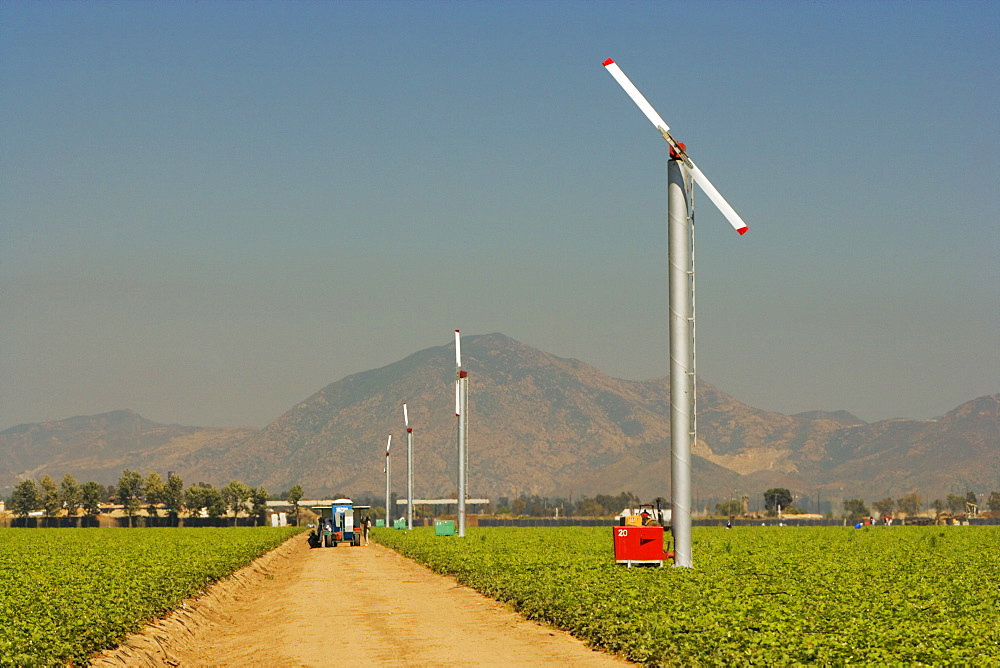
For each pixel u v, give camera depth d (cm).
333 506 11406
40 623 2811
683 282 4322
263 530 14662
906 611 2852
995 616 2925
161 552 6738
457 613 3850
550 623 3384
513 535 9662
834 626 2539
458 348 9431
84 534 12356
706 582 3666
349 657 2836
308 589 5191
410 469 13362
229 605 4672
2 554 6675
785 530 12200
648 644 2525
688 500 4344
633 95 4338
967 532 10506
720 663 2178
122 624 3020
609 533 10356
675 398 4353
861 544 7388
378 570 6612
